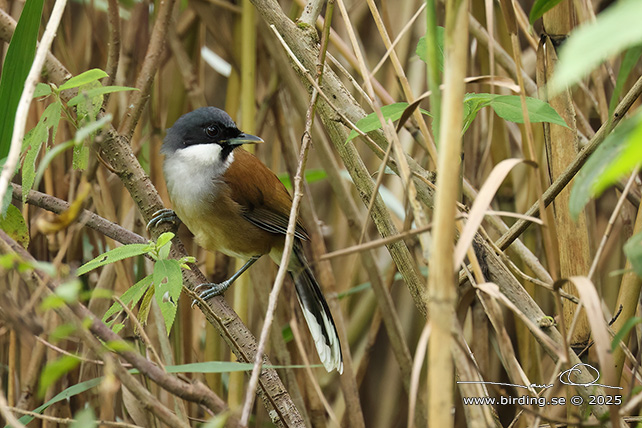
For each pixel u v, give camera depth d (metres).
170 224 6.64
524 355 7.34
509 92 7.70
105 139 6.38
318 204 10.47
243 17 8.30
